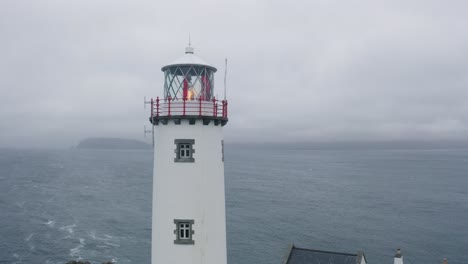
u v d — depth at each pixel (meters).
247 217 95.88
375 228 86.19
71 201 118.38
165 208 23.38
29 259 65.56
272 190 144.50
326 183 169.88
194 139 23.19
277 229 84.62
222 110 24.48
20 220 91.56
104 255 68.50
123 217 97.31
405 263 65.12
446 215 99.69
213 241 23.53
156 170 24.00
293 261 33.97
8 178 174.38
